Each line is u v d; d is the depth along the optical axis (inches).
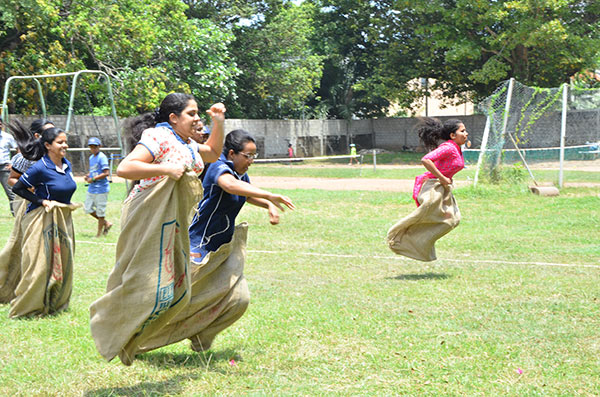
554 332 236.4
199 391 179.8
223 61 1573.6
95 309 179.0
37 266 257.9
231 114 1726.1
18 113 1251.2
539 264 370.9
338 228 518.6
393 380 189.0
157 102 1172.5
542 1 1295.5
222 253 203.9
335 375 194.1
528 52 1496.1
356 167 1440.7
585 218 545.0
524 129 829.2
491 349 215.6
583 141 1120.8
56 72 1072.2
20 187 260.4
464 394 177.6
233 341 227.8
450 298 291.4
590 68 1446.9
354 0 1827.0
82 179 1044.5
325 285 324.2
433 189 340.8
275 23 1734.7
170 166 169.3
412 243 346.6
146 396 175.6
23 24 1110.4
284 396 175.3
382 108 2143.2
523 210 613.9
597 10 1421.0
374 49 1905.8
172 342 203.6
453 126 343.9
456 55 1438.2
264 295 301.0
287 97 1758.1
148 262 173.8
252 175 1203.2
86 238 475.8
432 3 1475.1
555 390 180.4
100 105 1339.8
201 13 1632.6
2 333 237.8
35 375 192.4
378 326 245.3
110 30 1098.1
